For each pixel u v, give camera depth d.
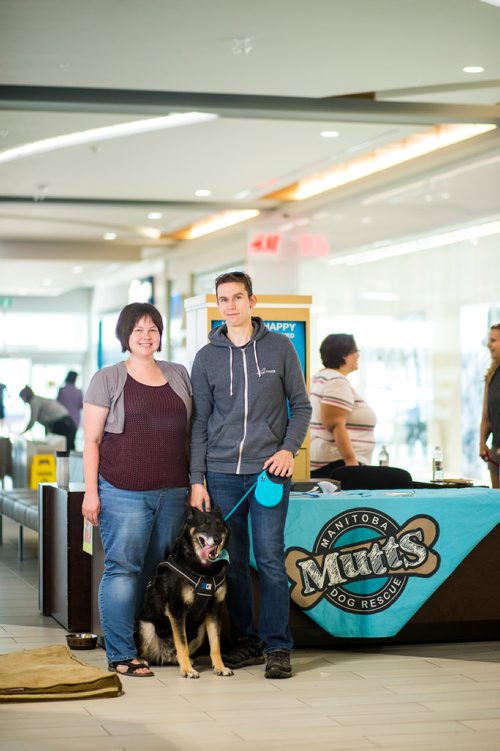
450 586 5.52
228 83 8.41
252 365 4.86
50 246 18.45
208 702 4.30
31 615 6.34
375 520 5.32
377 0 6.63
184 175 12.59
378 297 11.91
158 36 7.28
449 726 3.96
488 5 6.68
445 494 5.50
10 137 10.27
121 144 10.84
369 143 10.97
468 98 8.82
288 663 4.76
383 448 7.64
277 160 11.75
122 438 4.84
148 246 18.62
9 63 7.83
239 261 15.43
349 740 3.78
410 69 8.06
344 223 12.60
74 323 26.92
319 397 7.29
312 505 5.27
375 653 5.26
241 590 4.98
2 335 26.44
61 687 4.37
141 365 4.91
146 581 5.06
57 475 6.31
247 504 4.93
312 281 13.38
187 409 4.96
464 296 10.34
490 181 9.80
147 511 4.86
